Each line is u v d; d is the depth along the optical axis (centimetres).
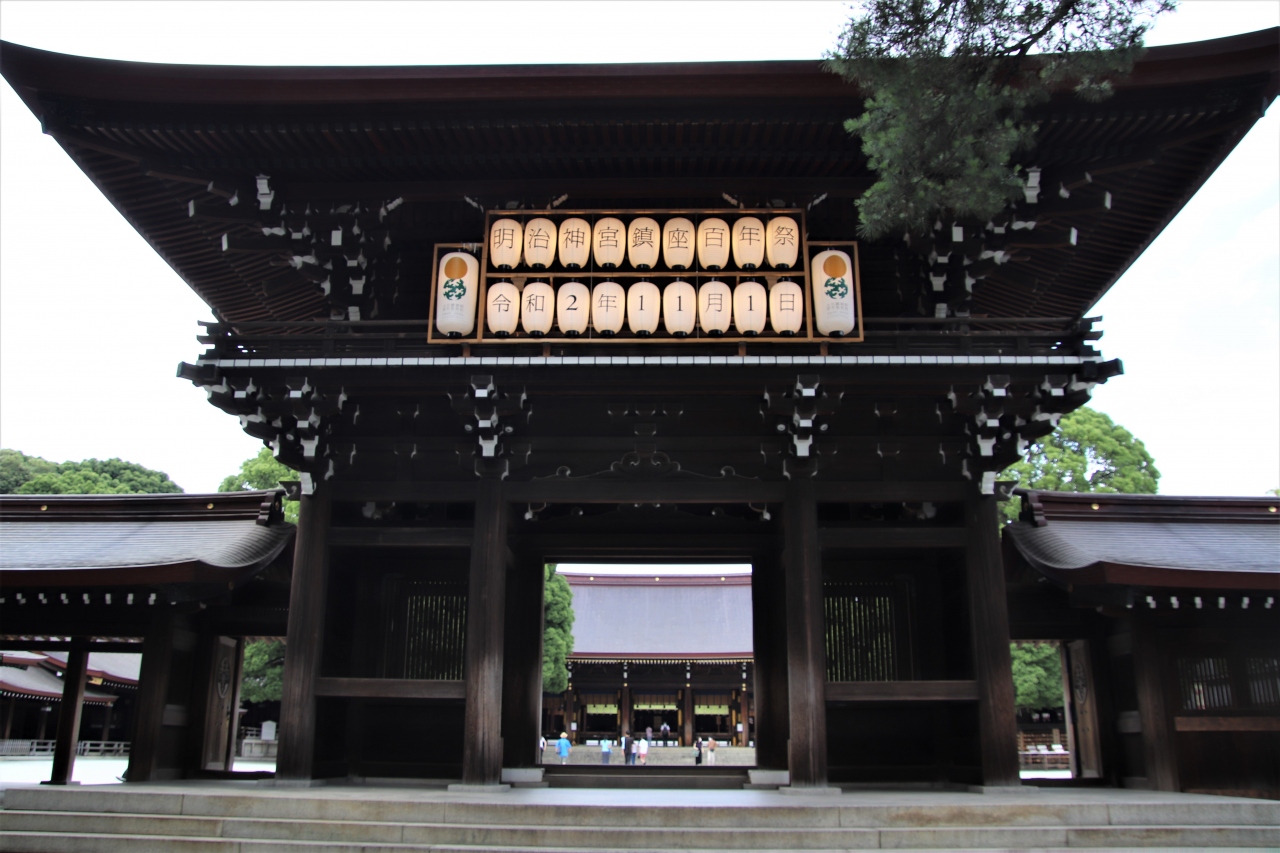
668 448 1450
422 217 1524
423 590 1638
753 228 1428
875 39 1064
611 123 1342
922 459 1468
